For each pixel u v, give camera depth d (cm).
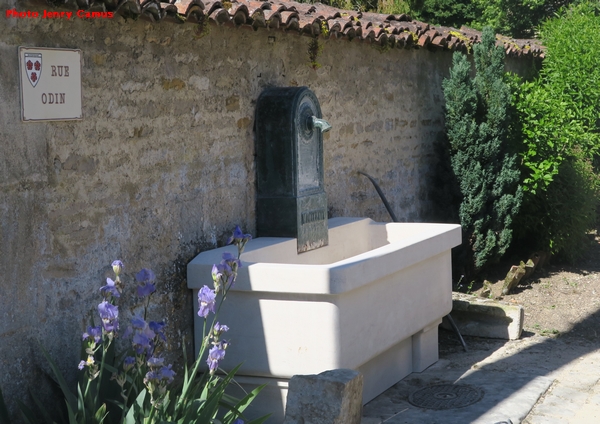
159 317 454
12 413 360
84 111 398
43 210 375
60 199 385
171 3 433
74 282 395
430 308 559
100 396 385
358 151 697
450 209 838
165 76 456
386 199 727
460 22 1716
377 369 523
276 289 443
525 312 751
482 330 668
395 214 768
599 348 637
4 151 352
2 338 355
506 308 659
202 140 491
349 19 665
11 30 354
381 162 740
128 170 430
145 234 444
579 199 918
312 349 445
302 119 545
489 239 826
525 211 905
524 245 950
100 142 410
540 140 874
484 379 552
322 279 432
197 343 480
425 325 553
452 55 877
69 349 393
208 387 388
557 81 1052
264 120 539
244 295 457
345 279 431
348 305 448
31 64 363
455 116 811
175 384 466
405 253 504
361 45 695
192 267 471
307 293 439
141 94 438
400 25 771
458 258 820
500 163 834
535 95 873
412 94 798
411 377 561
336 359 441
